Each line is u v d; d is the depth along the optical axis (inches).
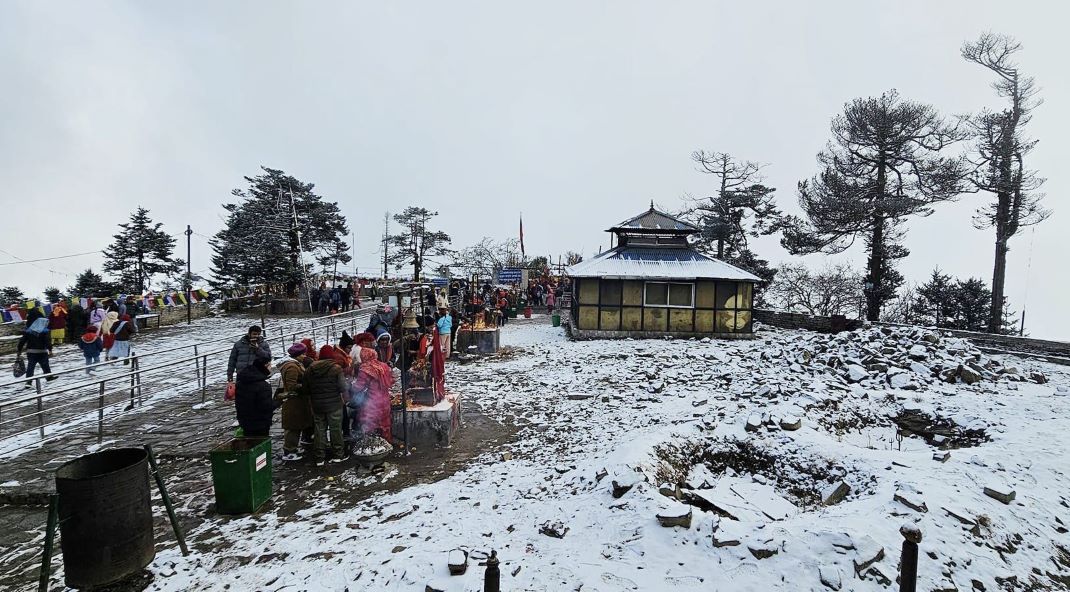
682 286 905.5
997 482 270.4
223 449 269.6
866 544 201.9
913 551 176.6
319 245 1846.7
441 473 313.9
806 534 212.4
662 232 1002.7
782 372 529.7
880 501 251.6
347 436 353.7
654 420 397.1
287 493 284.2
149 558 206.1
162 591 196.2
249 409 296.5
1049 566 216.2
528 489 284.0
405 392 345.7
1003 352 745.6
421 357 381.4
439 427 358.6
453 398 393.1
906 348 542.9
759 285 1590.8
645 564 201.5
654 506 235.5
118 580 197.6
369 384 339.3
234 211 1641.2
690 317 906.7
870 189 1179.3
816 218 1194.6
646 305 909.2
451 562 193.8
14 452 338.6
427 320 569.3
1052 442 328.2
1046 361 678.5
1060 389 473.1
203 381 469.7
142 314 933.2
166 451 341.1
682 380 539.2
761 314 1190.3
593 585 188.5
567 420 417.4
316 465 321.4
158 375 565.9
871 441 377.4
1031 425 362.9
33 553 227.3
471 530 236.8
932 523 227.8
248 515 258.5
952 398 431.8
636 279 895.7
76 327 753.0
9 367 592.4
